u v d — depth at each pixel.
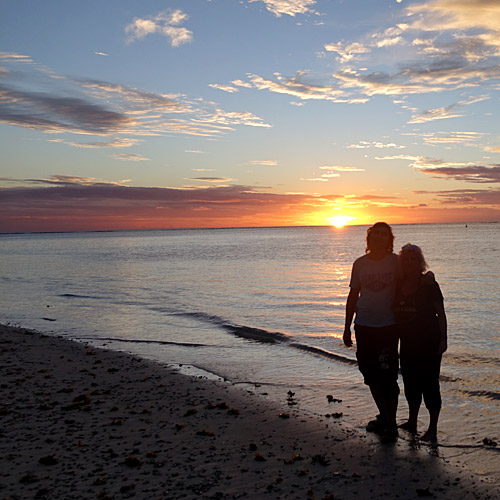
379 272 5.05
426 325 5.01
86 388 7.25
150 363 9.13
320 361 9.44
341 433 5.38
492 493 3.90
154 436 5.18
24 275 33.31
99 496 3.71
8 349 10.16
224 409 6.30
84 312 16.80
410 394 5.27
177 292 22.48
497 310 15.48
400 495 3.87
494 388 7.32
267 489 3.92
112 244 116.38
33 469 4.24
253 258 50.09
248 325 13.91
